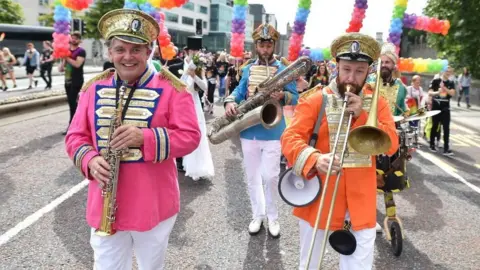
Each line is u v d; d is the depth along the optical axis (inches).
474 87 706.2
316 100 94.2
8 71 595.2
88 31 1517.0
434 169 269.9
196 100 207.5
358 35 87.1
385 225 148.6
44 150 254.7
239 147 300.2
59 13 275.4
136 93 81.7
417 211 189.2
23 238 141.2
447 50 686.5
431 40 716.7
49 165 224.4
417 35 1124.5
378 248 150.3
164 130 80.0
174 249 140.5
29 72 603.8
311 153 86.8
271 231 153.1
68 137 84.0
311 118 93.7
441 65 272.8
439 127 333.7
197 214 171.2
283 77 143.7
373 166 94.3
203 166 209.2
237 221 165.9
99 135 80.9
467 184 235.6
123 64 79.7
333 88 95.1
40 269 123.0
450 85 318.0
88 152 80.7
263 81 147.9
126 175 80.2
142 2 225.0
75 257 130.6
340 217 92.2
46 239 141.3
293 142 90.7
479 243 156.6
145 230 80.8
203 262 133.1
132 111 80.8
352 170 91.7
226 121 153.6
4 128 312.7
